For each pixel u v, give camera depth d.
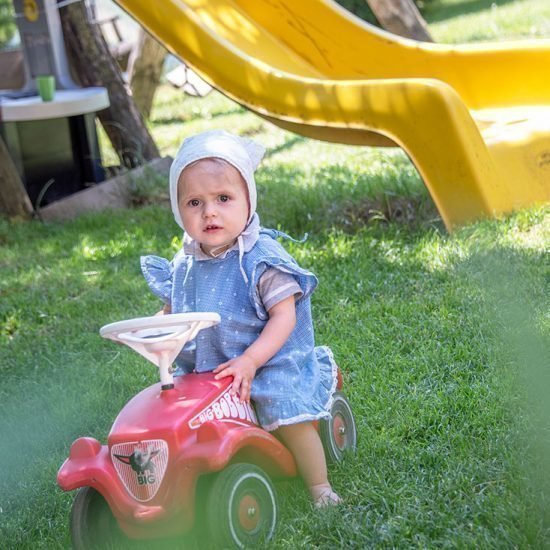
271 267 2.66
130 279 5.47
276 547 2.40
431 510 2.50
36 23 8.19
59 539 2.75
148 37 11.20
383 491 2.64
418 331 3.86
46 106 7.60
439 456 2.83
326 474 2.67
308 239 5.54
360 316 4.18
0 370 4.40
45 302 5.29
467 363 3.51
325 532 2.48
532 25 13.62
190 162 2.63
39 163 8.03
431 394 3.29
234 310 2.68
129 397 3.78
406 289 4.40
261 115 5.82
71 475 2.44
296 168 7.95
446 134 5.07
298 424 2.63
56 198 8.17
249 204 2.70
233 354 2.69
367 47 7.08
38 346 4.62
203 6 7.05
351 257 5.00
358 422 3.16
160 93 14.98
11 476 3.30
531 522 2.31
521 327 3.66
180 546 2.52
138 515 2.38
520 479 2.56
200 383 2.56
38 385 4.14
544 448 2.74
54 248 6.53
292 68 6.97
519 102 6.61
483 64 6.68
